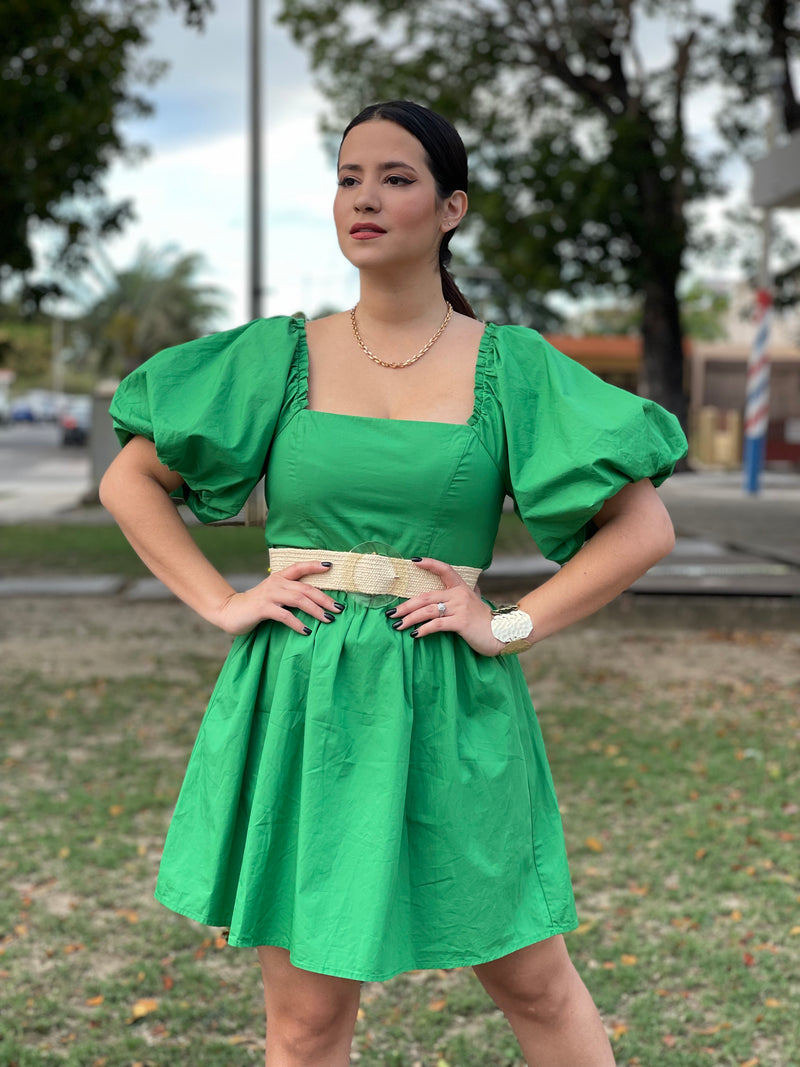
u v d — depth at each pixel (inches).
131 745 210.8
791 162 520.7
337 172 75.5
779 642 309.1
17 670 272.2
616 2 826.8
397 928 69.2
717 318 2091.5
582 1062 76.3
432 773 70.7
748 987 118.9
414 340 75.9
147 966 125.0
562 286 882.8
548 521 71.7
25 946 130.8
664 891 144.6
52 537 529.7
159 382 74.9
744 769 195.0
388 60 867.4
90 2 440.1
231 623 73.3
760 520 561.9
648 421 71.3
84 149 441.4
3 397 2534.5
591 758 201.0
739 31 850.1
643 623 325.1
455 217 77.2
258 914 70.3
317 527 73.1
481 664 73.0
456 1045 109.4
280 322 77.5
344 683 70.8
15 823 168.4
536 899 73.5
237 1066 106.3
